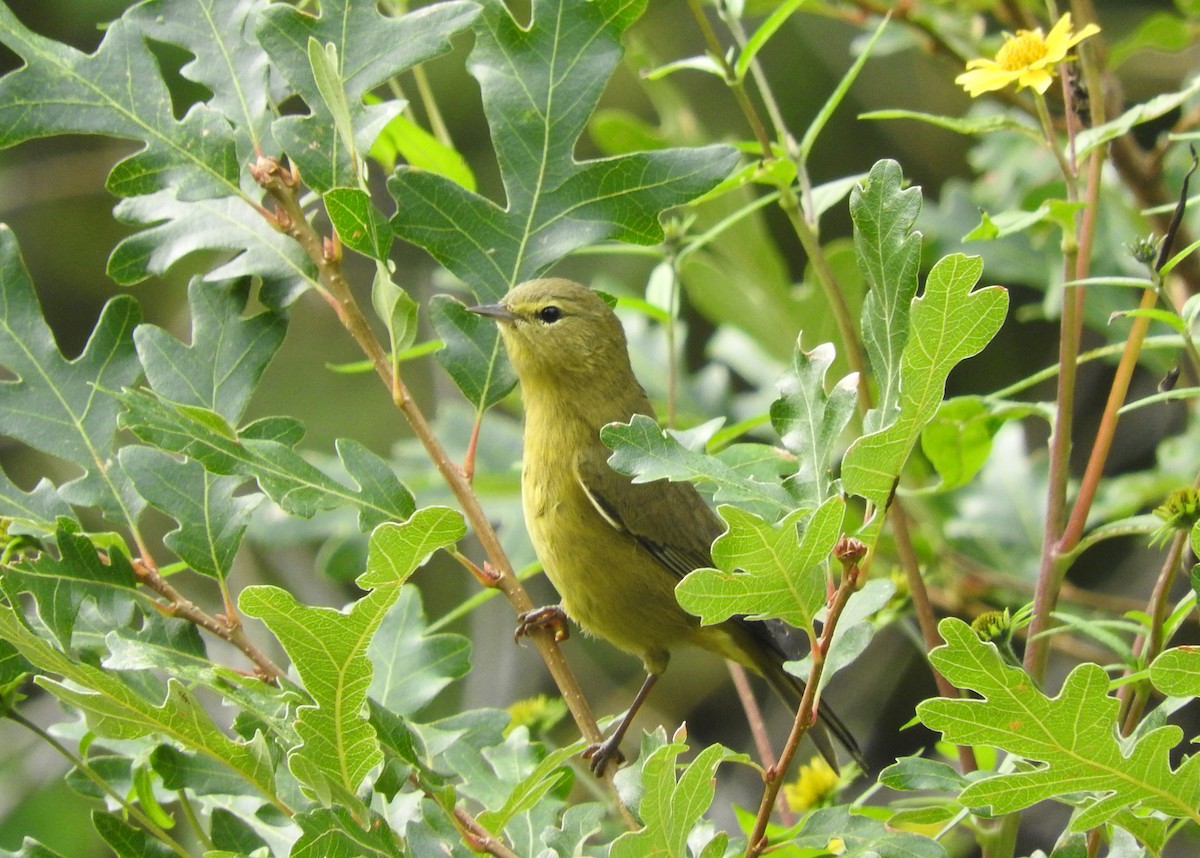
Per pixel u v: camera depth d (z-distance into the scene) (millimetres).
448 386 17859
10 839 14508
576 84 8031
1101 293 11516
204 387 7590
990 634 6742
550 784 6281
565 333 9984
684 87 18609
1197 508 6578
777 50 18594
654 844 5461
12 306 7781
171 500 7262
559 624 10414
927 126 18359
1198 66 16469
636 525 9984
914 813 6316
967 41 11930
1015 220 7516
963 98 18125
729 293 12547
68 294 19172
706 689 16969
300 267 7801
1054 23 7742
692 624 10266
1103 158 7828
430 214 7938
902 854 5840
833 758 9570
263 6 7434
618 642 10461
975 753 7613
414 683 7871
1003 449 12383
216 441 6867
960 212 12547
